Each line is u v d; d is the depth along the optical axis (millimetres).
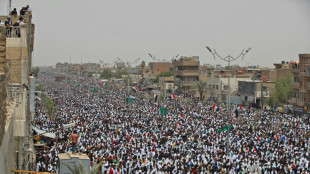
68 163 18891
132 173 28594
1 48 15344
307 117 67625
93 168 19391
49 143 36125
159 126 49562
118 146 35906
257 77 109938
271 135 44750
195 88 108312
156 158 32812
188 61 117438
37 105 72000
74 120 53719
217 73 123438
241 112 68000
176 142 39031
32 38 34719
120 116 59062
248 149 36281
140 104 80062
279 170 30094
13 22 28906
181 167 30781
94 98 94750
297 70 77562
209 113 66125
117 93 116250
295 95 78062
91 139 38531
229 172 29281
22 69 25219
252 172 29922
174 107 74688
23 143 21312
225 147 37594
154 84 141250
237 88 104438
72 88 140750
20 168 19516
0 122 11844
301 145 39188
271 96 82438
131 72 191750
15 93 20000
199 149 36312
